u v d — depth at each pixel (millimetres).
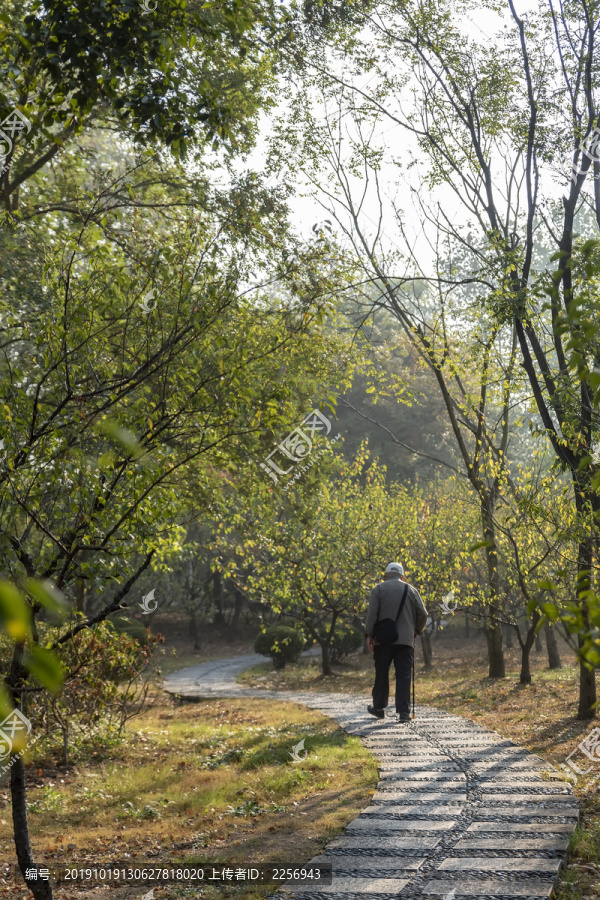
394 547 17500
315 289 8109
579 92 9641
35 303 9219
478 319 12344
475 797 5793
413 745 8125
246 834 5504
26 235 10125
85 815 6758
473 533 16438
